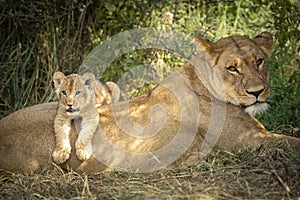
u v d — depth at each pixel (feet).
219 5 56.95
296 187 29.91
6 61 49.65
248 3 57.11
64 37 51.67
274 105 45.24
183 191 29.99
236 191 29.60
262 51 35.78
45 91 47.65
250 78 34.04
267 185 30.22
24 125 35.14
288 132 40.37
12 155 34.78
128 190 30.81
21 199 30.66
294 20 41.14
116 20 52.95
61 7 49.32
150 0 52.65
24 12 50.49
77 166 34.30
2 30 51.01
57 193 31.19
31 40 51.06
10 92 49.06
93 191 31.01
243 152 34.47
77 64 50.83
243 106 35.17
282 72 47.70
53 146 34.30
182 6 53.83
